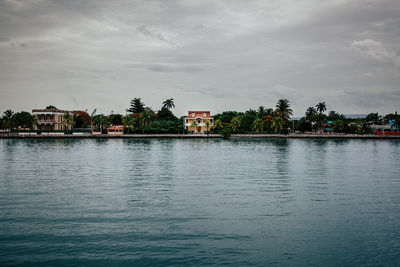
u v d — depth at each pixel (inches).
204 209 941.8
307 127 7805.1
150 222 816.9
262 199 1071.0
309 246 674.8
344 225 805.9
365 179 1487.5
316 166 1973.4
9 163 2095.2
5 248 657.0
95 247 661.9
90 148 3528.5
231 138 6122.1
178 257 619.8
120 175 1587.1
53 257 618.5
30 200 1043.9
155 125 6471.5
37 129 6574.8
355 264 596.4
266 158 2461.9
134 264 592.1
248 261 606.2
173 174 1622.8
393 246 675.4
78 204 992.2
